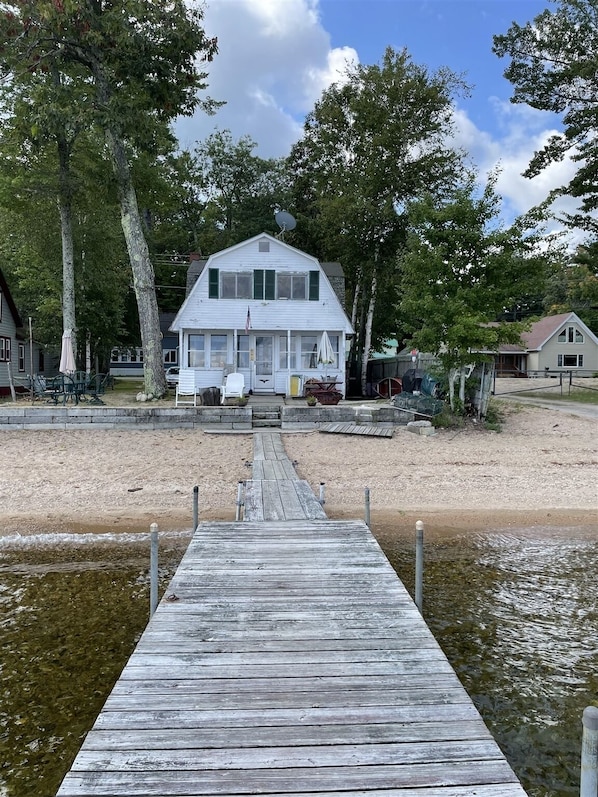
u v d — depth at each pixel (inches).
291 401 770.8
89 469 474.6
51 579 272.8
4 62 681.6
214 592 193.6
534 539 340.2
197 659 146.7
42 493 419.2
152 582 216.1
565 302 2190.0
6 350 979.9
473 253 592.7
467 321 556.1
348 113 1103.6
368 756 108.3
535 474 473.4
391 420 629.0
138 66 688.4
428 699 128.8
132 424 603.5
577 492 434.3
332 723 119.0
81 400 758.5
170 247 1640.0
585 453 527.8
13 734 157.0
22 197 823.7
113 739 112.6
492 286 586.9
